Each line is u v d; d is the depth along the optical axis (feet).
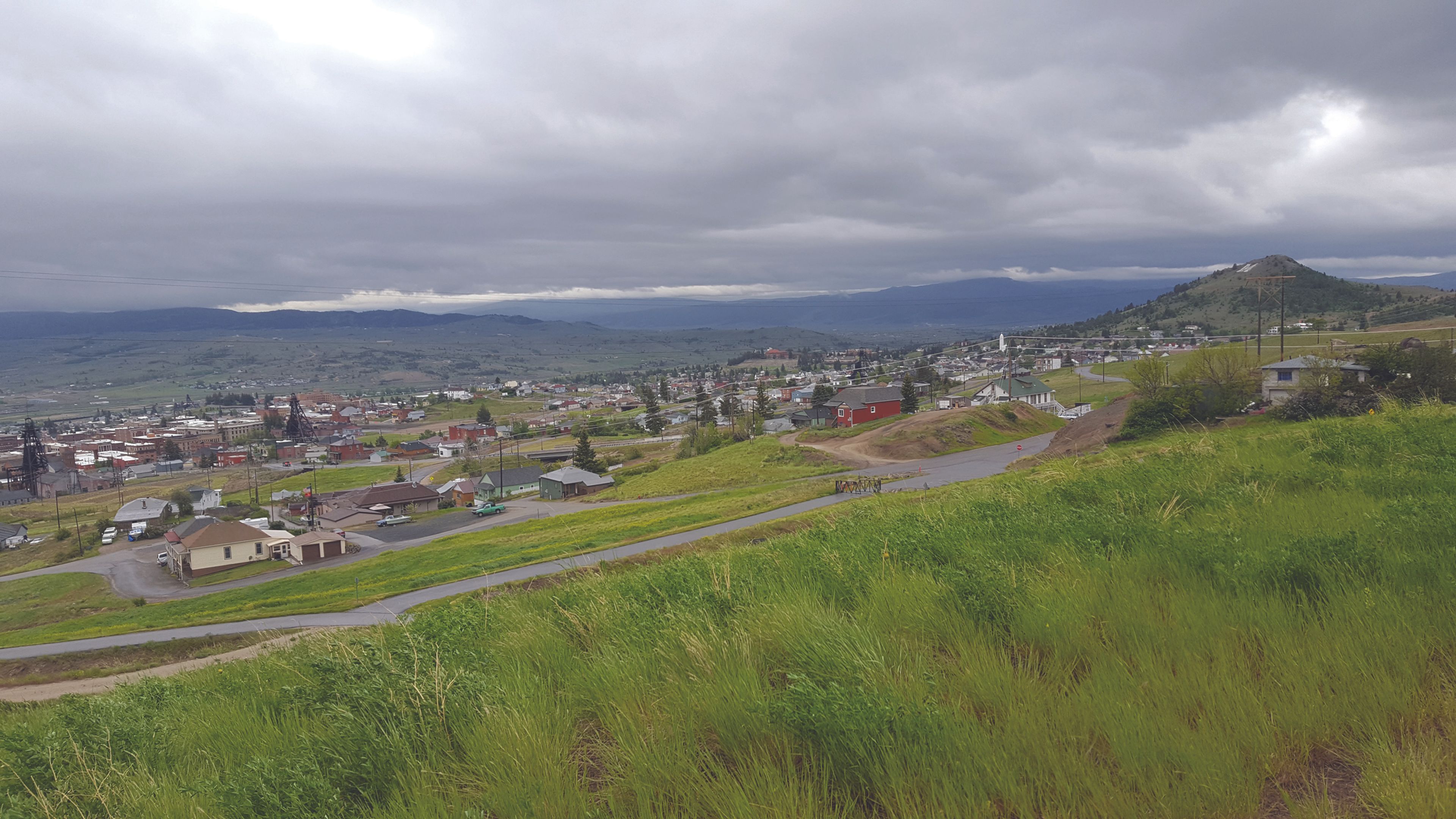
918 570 20.02
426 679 14.29
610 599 21.35
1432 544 17.02
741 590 19.97
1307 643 12.62
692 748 11.44
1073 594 15.99
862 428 257.34
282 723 16.84
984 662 12.84
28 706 25.52
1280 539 19.02
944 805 9.22
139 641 95.81
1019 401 294.46
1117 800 9.05
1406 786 8.76
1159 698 11.24
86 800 13.21
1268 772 9.71
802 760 10.73
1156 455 41.86
